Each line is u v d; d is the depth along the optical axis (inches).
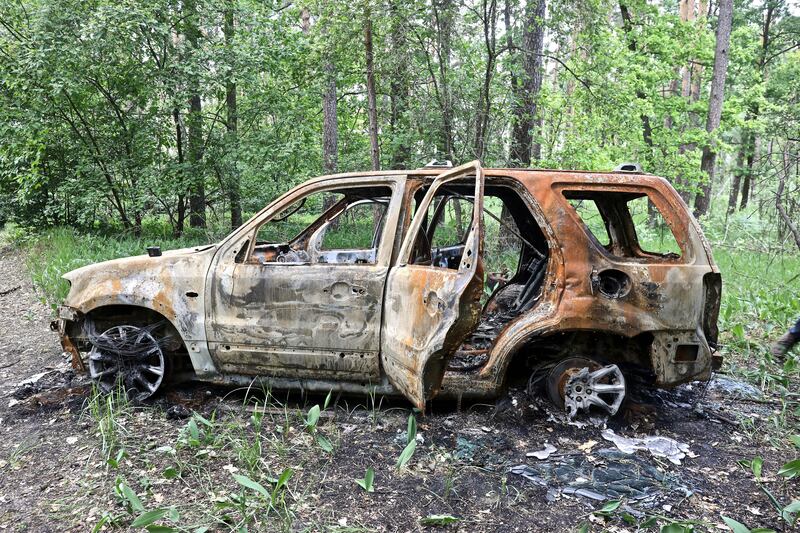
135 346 171.6
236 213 516.1
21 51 452.1
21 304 328.8
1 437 153.6
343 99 633.0
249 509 115.6
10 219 597.6
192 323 165.5
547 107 481.4
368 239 247.3
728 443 148.5
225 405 166.7
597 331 155.1
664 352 149.9
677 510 117.6
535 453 139.7
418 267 143.0
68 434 153.9
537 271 192.5
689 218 153.8
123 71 459.2
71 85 431.2
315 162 510.3
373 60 388.8
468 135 402.6
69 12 430.9
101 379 177.8
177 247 463.8
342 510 117.2
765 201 402.9
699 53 659.4
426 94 401.7
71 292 174.9
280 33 495.2
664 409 168.2
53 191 534.9
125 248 440.8
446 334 120.6
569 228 151.0
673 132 644.1
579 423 154.0
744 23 965.8
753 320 258.7
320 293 157.9
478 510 118.0
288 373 162.7
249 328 161.8
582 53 502.0
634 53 553.9
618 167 161.9
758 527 109.7
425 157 413.4
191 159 499.2
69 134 494.6
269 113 498.9
